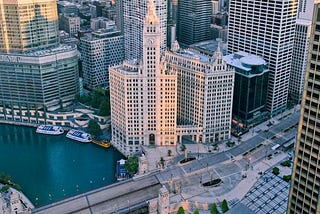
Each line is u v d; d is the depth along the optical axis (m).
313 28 177.75
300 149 198.00
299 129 196.00
